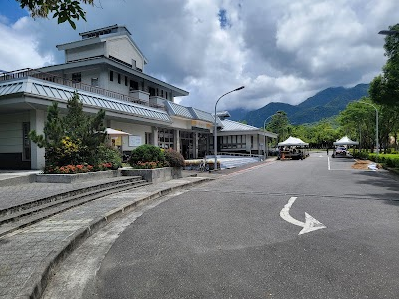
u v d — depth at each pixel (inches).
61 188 377.4
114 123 844.6
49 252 178.1
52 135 486.9
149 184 526.6
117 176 535.8
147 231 243.3
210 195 428.8
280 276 152.3
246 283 145.3
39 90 552.7
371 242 204.8
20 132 641.6
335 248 193.2
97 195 386.3
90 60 914.7
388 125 1417.3
